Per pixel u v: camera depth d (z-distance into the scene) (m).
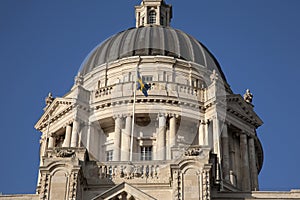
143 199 46.81
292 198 48.69
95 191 49.88
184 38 80.38
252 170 72.25
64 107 72.88
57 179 48.09
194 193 47.41
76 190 47.75
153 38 79.06
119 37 80.69
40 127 76.25
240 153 72.56
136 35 80.19
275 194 49.22
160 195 49.00
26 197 49.09
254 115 74.81
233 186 67.56
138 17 91.50
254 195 49.06
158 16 90.88
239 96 73.50
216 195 48.78
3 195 49.16
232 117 72.88
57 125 73.69
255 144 75.56
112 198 47.09
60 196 47.44
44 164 48.66
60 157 49.19
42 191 47.66
